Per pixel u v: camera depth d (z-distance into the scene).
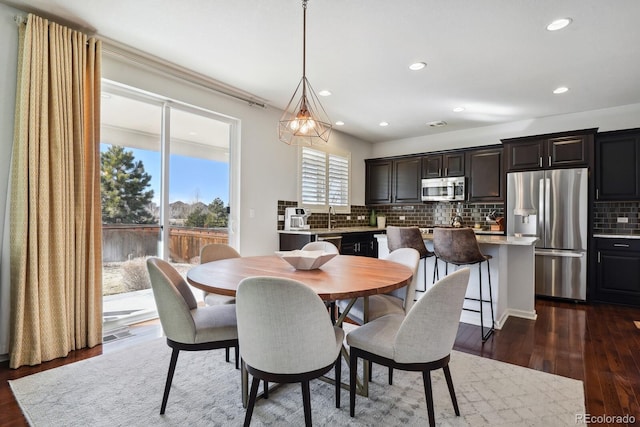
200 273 1.88
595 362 2.39
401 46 2.79
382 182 6.21
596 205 4.48
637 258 3.81
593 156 4.04
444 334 1.51
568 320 3.37
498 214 5.23
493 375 2.19
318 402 1.87
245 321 1.41
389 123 5.13
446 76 3.38
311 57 3.00
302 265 1.96
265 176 4.38
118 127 3.06
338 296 1.45
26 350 2.29
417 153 5.94
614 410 1.80
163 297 1.70
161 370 2.24
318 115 4.69
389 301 2.24
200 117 3.71
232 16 2.39
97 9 2.34
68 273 2.49
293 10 2.31
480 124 5.15
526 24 2.44
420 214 6.08
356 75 3.38
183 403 1.86
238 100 4.00
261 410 1.79
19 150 2.29
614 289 3.95
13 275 2.29
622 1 2.16
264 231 4.36
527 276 3.46
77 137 2.54
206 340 1.73
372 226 6.39
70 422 1.68
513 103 4.16
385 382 2.09
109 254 3.01
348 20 2.42
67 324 2.49
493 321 3.15
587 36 2.60
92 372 2.20
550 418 1.72
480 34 2.59
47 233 2.35
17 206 2.30
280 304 1.32
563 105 4.22
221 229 3.92
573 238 4.06
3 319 2.33
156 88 3.21
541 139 4.36
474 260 2.92
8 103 2.33
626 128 4.19
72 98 2.53
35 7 2.33
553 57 2.95
